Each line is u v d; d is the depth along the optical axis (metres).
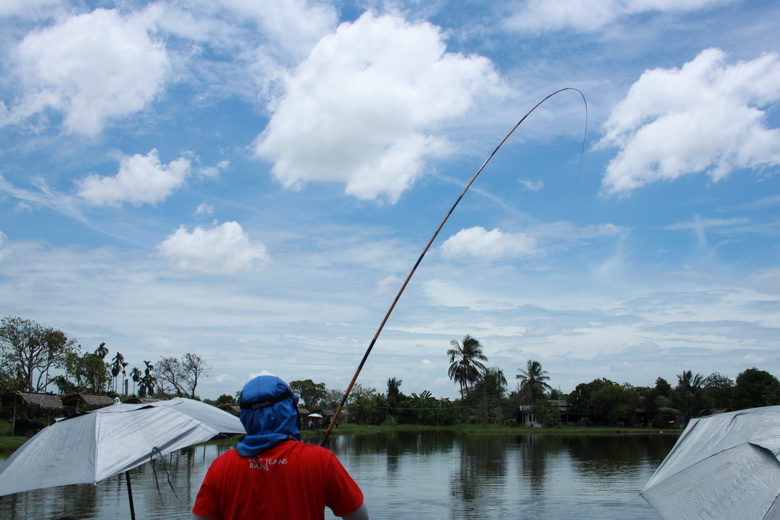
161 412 5.11
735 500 3.62
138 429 4.86
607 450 40.22
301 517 2.37
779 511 3.36
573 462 30.88
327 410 82.44
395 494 19.22
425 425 91.25
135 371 96.88
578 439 57.56
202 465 27.86
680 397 81.06
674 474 4.32
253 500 2.38
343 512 2.49
